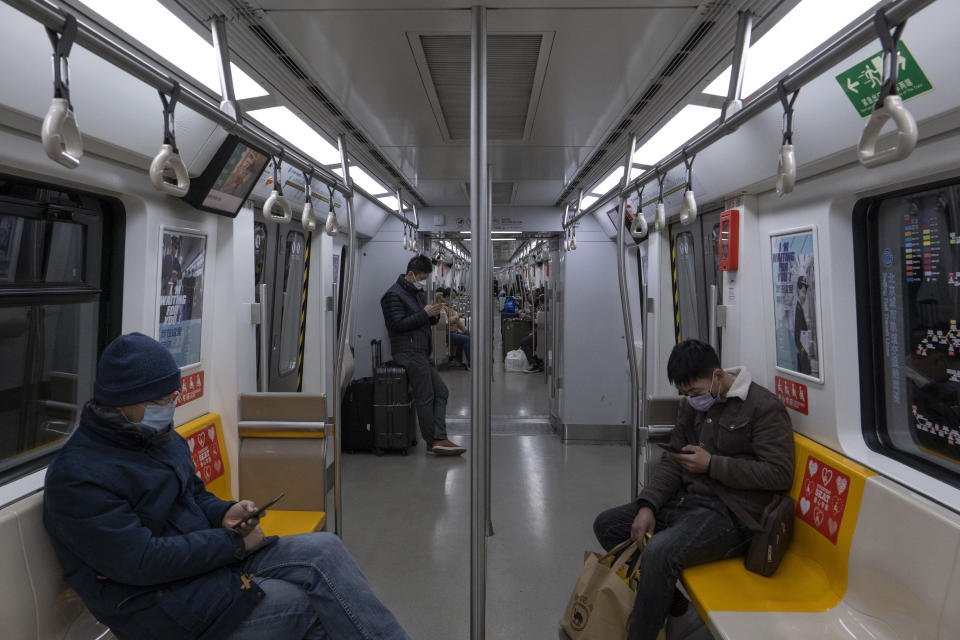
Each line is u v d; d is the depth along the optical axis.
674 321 4.60
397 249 6.90
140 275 2.56
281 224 4.35
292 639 1.96
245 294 3.35
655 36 2.21
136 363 1.78
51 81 1.68
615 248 6.30
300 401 3.18
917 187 2.17
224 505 2.12
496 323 20.41
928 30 1.58
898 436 2.38
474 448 2.10
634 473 3.27
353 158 4.23
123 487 1.75
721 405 2.74
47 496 1.68
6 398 2.05
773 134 2.47
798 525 2.53
